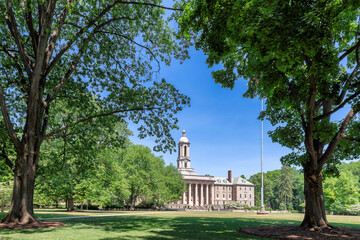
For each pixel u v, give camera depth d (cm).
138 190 5306
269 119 1819
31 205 1428
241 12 905
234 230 1389
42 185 3106
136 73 2008
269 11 837
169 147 1795
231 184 12375
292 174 12038
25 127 1480
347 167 9656
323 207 1439
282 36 823
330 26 837
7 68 1661
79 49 1655
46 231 1180
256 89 1864
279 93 1405
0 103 1410
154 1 1709
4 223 1339
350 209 6122
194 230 1338
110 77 1920
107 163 3525
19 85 1614
